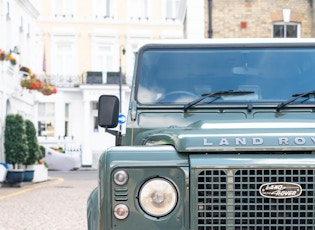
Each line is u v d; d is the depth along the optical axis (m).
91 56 56.62
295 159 4.75
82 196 20.20
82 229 12.29
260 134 4.93
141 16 57.53
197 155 4.81
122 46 53.78
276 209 4.72
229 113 6.31
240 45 6.72
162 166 4.76
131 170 4.76
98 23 56.78
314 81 6.54
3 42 26.06
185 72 6.59
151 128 6.25
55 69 56.00
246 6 25.81
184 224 4.72
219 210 4.73
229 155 4.80
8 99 27.09
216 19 25.77
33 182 27.45
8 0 26.77
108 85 54.53
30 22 32.12
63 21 56.25
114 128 6.76
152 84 6.52
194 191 4.72
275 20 25.88
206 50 6.70
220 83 6.54
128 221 4.73
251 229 4.73
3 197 19.64
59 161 44.59
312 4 26.03
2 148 25.78
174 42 6.73
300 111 6.31
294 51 6.70
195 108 6.34
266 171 4.74
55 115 54.47
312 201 4.72
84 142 54.22
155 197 4.74
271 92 6.47
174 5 57.66
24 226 12.73
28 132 26.91
